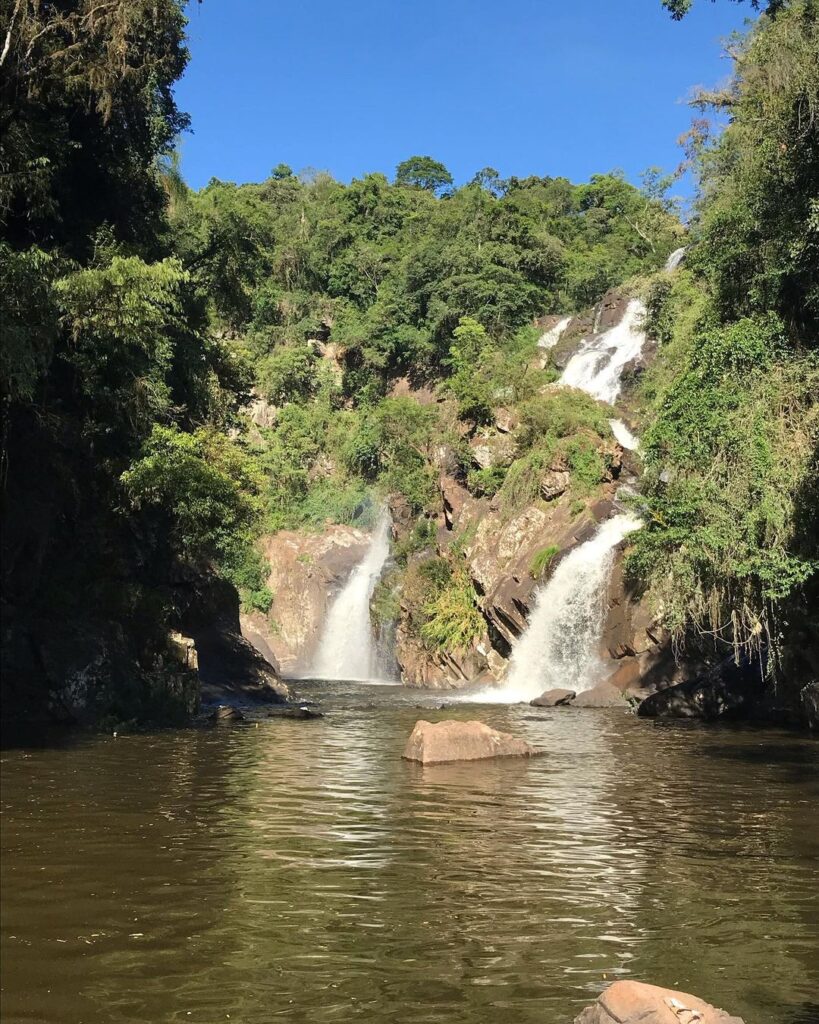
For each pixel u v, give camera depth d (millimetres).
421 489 50375
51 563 21969
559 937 6832
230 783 13172
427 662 41250
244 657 30031
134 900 7586
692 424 19812
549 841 9898
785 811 11688
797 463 18266
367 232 89188
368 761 15703
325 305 81000
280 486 63906
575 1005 5613
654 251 68750
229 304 35625
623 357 51156
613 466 39562
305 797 12211
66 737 17797
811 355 19344
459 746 15875
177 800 11797
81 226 26812
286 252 84438
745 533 18547
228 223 35375
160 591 24922
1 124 22172
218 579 30938
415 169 112750
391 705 28781
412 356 71562
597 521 36094
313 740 18531
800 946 6684
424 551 46812
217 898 7664
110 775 13672
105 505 24297
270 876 8336
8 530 20250
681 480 20312
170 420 30531
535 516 39469
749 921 7230
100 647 20484
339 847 9469
